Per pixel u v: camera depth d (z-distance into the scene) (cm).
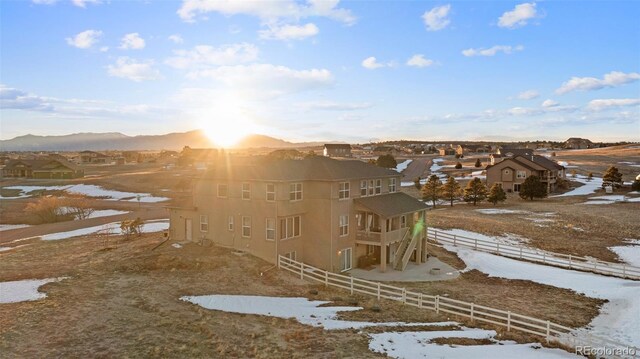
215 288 2569
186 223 3709
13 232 5078
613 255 3881
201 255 3219
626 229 4841
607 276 3272
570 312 2481
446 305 2381
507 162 8444
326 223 3322
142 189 9056
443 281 3123
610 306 2586
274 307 2283
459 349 1791
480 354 1739
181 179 10150
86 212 6334
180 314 2055
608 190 7712
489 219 5506
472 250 4066
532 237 4538
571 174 10325
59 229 5109
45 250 3819
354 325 2047
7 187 9506
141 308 2128
